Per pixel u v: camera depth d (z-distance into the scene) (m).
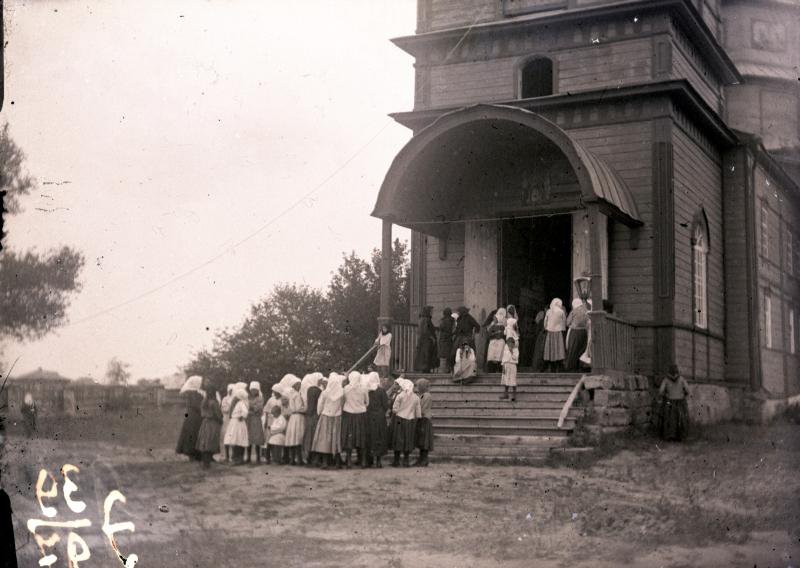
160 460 12.68
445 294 24.03
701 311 23.06
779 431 18.45
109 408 13.80
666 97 21.41
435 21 24.62
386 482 12.58
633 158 21.62
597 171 19.08
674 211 21.20
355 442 14.62
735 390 24.27
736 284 25.08
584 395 17.19
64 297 16.41
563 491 11.66
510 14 23.83
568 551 8.28
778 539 8.66
